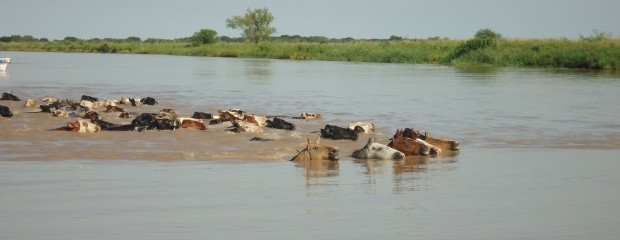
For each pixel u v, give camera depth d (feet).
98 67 460.55
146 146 132.67
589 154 131.75
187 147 132.67
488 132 159.43
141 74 383.04
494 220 81.30
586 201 91.15
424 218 82.17
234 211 84.99
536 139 150.20
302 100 232.94
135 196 92.73
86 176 106.01
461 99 239.71
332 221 80.59
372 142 128.26
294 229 76.89
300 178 107.14
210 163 119.14
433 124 172.35
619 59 467.93
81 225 77.87
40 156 121.70
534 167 117.39
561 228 77.77
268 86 296.71
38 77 342.44
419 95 255.29
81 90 268.62
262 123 158.71
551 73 417.08
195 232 75.46
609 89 287.48
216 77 360.28
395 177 108.58
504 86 304.30
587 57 478.59
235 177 107.04
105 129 149.28
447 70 452.76
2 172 108.17
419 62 597.11
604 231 76.54
